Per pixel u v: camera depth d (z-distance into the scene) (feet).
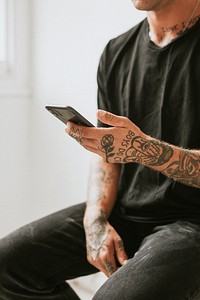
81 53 7.22
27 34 8.09
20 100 8.14
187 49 4.38
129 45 4.89
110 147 3.85
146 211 4.60
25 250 4.67
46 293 4.81
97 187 4.93
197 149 4.32
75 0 7.22
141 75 4.68
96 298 3.75
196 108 4.31
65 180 7.80
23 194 8.46
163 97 4.47
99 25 6.89
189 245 3.86
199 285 3.67
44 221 4.90
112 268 4.26
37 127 8.20
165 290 3.59
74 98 7.43
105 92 5.05
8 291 4.71
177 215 4.42
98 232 4.50
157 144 3.95
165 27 4.50
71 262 4.75
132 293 3.60
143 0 4.26
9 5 7.98
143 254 3.90
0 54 8.14
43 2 7.77
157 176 4.52
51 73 7.79
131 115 4.75
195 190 4.37
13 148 8.21
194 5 4.36
